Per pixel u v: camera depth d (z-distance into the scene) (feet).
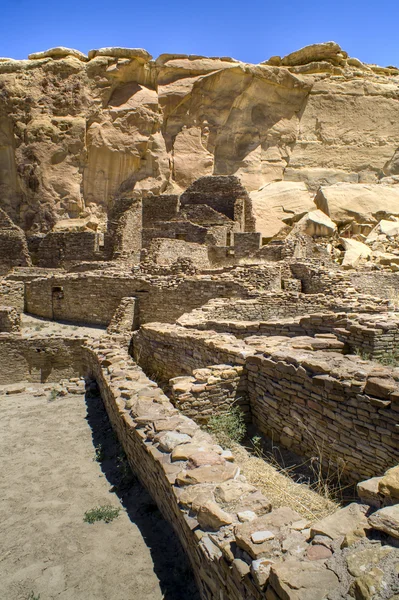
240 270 53.06
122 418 21.45
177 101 121.70
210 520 11.91
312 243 78.48
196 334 31.81
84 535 15.92
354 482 16.85
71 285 63.82
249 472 18.10
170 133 124.98
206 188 94.53
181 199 95.55
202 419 22.80
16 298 68.54
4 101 112.68
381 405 15.53
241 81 124.98
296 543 10.09
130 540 15.39
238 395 23.77
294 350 23.06
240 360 24.38
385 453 15.53
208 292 50.62
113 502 18.17
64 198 112.37
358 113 132.98
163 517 16.34
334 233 90.68
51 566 14.37
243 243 73.15
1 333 53.67
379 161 129.90
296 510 15.20
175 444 16.62
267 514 11.43
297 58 139.13
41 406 32.19
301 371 19.43
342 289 46.37
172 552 14.53
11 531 16.44
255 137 131.64
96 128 114.42
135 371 29.71
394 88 135.23
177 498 13.42
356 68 141.59
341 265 67.05
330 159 131.23
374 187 101.04
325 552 9.48
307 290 55.98
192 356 31.07
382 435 15.64
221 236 79.05
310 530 10.38
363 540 9.50
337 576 8.68
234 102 126.52
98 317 61.57
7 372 53.52
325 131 132.16
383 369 17.89
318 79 132.46
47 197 111.65
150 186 116.57
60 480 20.45
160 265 58.44
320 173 127.75
